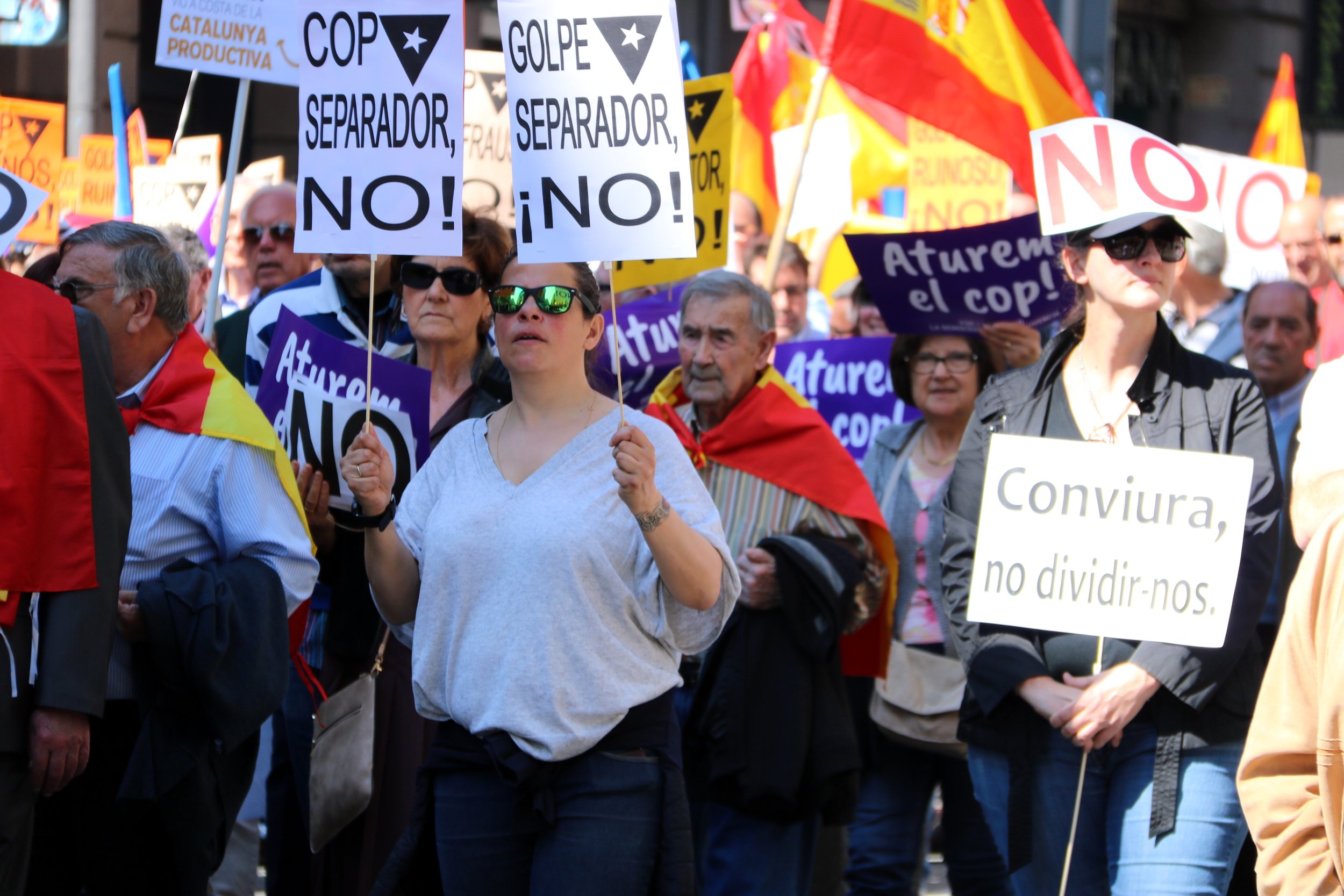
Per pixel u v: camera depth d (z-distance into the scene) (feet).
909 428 51.13
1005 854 36.78
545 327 31.81
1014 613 34.60
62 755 30.17
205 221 72.18
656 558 29.94
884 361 55.57
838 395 56.49
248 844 49.24
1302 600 24.64
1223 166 75.46
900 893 47.60
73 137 121.19
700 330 43.73
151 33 129.80
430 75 34.45
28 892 36.01
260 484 36.37
